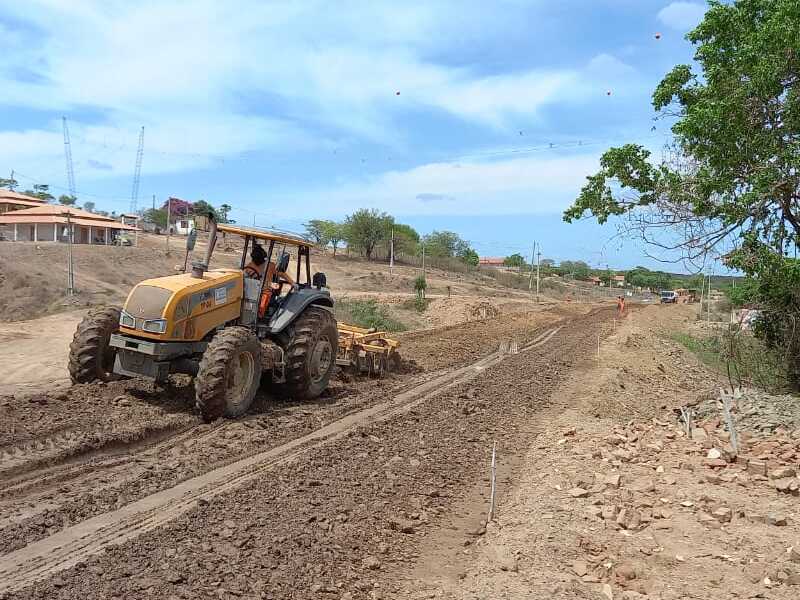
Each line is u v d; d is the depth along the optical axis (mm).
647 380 17328
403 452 8336
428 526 6211
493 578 5129
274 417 9375
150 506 5961
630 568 5289
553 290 82062
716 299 55250
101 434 7539
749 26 11102
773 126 10656
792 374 14227
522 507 6758
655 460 8781
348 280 54906
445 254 89875
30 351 15320
